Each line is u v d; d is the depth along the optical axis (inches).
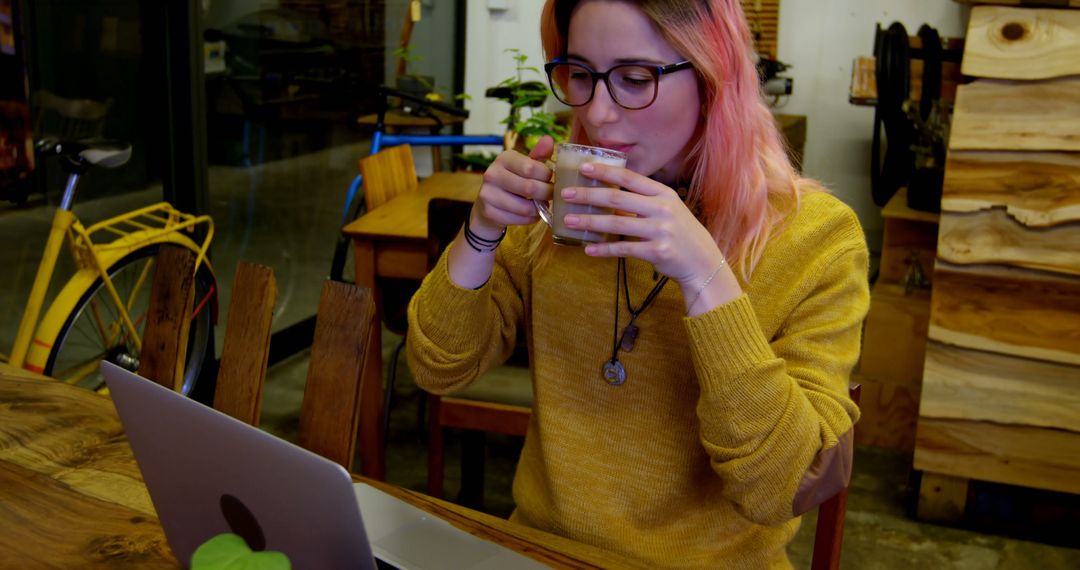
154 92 125.2
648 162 47.4
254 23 139.1
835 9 213.3
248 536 34.8
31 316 100.7
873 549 105.8
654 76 45.3
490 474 120.2
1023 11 94.0
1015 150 96.9
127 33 120.5
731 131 46.6
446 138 161.2
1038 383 101.7
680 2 44.4
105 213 123.0
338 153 165.3
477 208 50.4
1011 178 97.6
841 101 217.6
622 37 45.1
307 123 155.3
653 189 42.0
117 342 110.3
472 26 214.2
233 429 31.9
